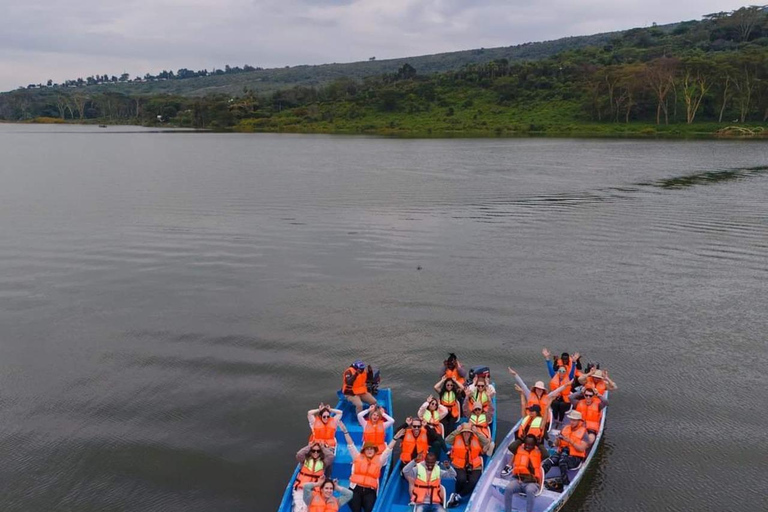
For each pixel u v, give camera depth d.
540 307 31.91
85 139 178.88
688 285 35.31
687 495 17.33
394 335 28.47
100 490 17.80
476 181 78.75
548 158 106.94
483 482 16.55
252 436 20.42
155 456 19.34
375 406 18.02
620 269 38.44
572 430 17.56
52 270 38.78
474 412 18.05
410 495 15.91
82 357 26.41
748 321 29.94
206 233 48.94
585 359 25.95
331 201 63.88
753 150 117.31
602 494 17.34
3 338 28.34
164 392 23.34
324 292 34.47
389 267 39.19
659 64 174.00
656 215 54.97
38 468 18.81
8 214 57.06
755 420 21.25
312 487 14.69
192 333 28.81
